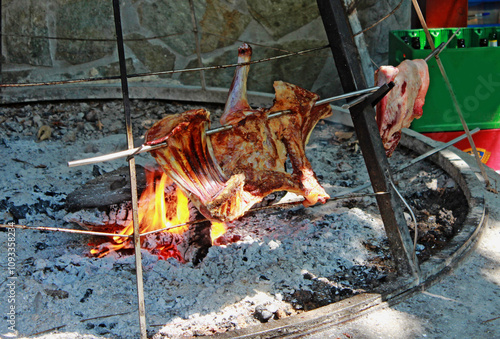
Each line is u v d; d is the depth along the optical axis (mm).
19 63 5766
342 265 3033
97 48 5812
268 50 5918
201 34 5848
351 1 4660
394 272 2953
